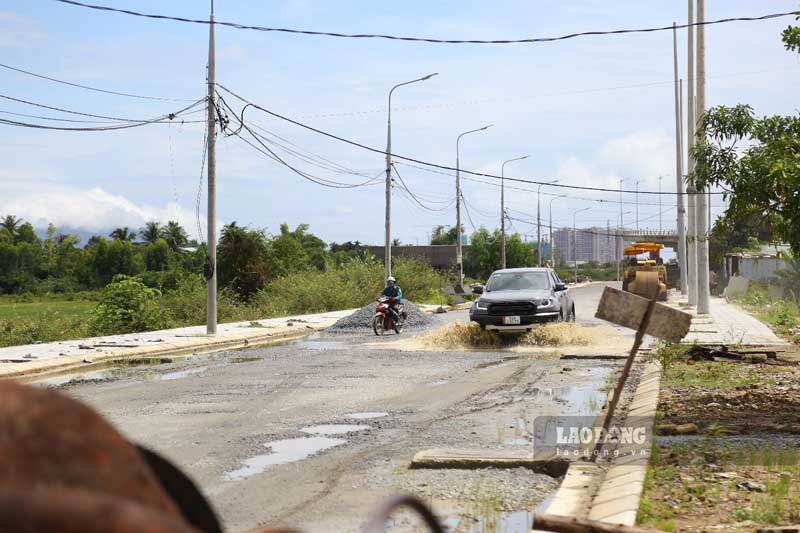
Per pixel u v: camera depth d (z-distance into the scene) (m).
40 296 93.56
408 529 5.44
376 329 24.55
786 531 4.87
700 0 30.36
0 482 0.94
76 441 1.05
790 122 10.15
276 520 5.73
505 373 14.73
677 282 73.88
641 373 14.54
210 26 23.19
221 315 35.81
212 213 23.81
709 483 6.23
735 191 9.84
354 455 7.92
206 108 23.28
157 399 11.91
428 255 103.00
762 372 13.74
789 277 39.31
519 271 22.89
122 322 28.09
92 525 0.82
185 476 1.51
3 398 1.05
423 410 10.68
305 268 52.91
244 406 11.16
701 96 30.45
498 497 6.29
